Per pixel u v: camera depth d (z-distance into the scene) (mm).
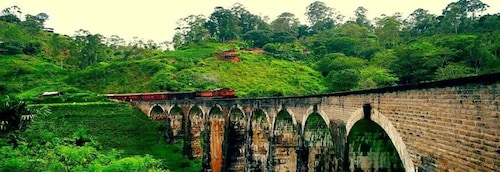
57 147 36125
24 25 133375
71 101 65250
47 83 84188
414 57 69500
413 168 17172
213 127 48969
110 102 63625
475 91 13156
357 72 73938
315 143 30469
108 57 117438
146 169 32406
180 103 56500
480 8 115312
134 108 63250
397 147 18391
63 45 123750
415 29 120375
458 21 103125
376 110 20297
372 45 103562
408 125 17453
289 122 35125
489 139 12539
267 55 104062
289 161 35219
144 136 55188
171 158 50188
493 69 60062
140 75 88312
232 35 136875
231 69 92312
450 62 65938
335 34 121875
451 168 14578
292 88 81625
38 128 44375
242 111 41719
